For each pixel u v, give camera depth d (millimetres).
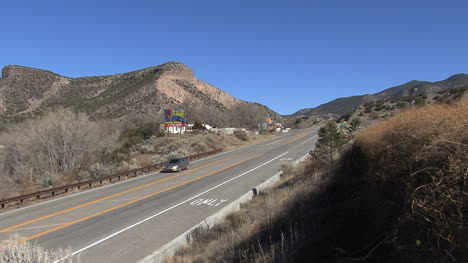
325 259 5633
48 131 31766
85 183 23688
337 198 10492
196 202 16891
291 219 9344
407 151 4957
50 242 11352
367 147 9164
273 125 103812
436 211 3867
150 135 60594
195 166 32656
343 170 14102
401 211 4855
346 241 6148
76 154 33125
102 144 35719
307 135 68875
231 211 13195
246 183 21641
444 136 4273
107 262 9352
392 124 6316
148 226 12859
